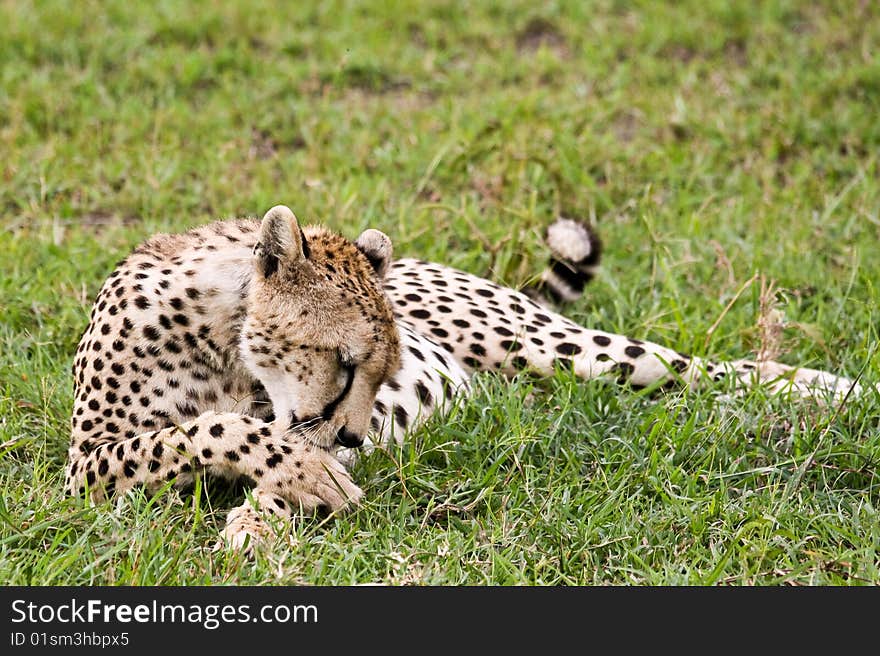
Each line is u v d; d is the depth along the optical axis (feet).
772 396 32.99
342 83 59.26
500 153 48.08
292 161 49.93
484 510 28.58
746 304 39.06
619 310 38.52
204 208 46.52
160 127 52.29
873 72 57.36
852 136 52.39
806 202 46.75
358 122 54.29
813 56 61.11
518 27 66.39
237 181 48.03
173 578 25.22
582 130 53.16
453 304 35.81
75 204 46.57
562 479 29.53
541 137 51.26
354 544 26.63
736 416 31.78
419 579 25.58
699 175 49.26
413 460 29.25
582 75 60.23
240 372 29.07
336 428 27.37
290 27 64.49
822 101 55.47
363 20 66.13
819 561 26.30
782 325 36.04
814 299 39.63
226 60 60.13
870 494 29.73
